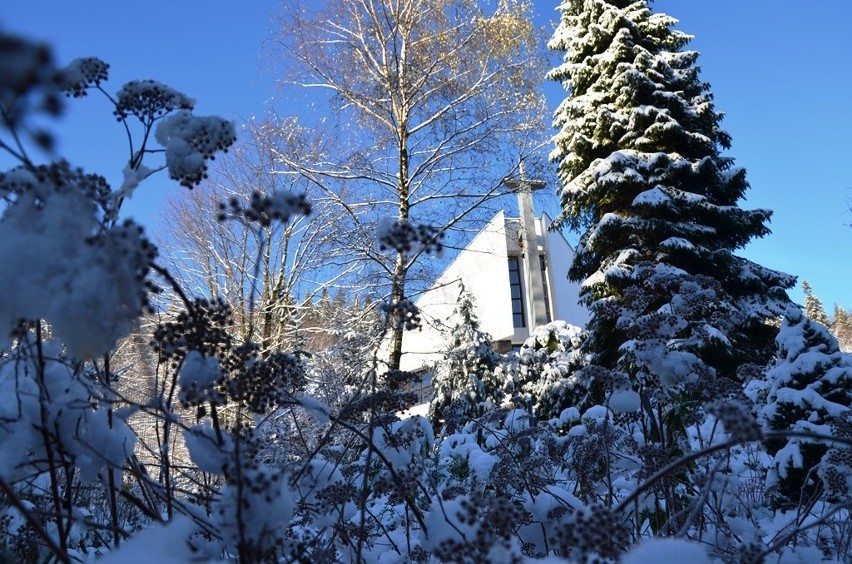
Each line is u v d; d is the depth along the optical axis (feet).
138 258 3.16
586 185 46.73
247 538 3.92
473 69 43.80
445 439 16.47
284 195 4.22
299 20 42.37
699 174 45.47
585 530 4.11
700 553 3.75
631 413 8.73
